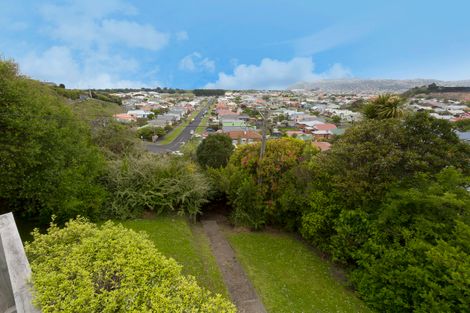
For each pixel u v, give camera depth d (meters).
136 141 15.58
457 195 5.69
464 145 6.83
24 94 6.32
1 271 3.54
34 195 6.64
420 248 5.52
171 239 8.07
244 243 9.52
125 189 9.40
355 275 6.96
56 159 6.94
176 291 3.21
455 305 4.73
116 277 3.30
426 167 6.47
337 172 7.95
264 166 10.27
